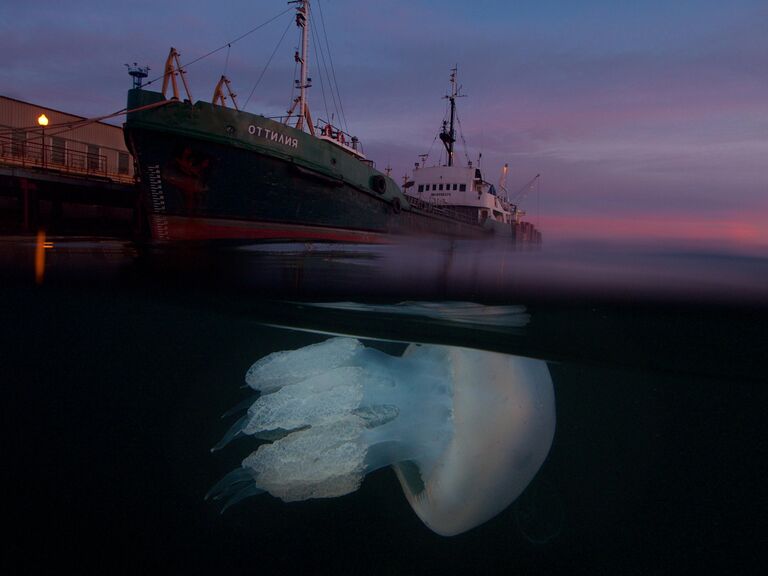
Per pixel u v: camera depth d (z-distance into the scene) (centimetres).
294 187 1266
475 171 2405
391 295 448
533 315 348
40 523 180
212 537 180
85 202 2133
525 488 242
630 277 461
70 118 2081
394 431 239
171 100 1084
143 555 165
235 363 482
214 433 272
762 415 378
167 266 671
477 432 223
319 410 243
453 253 931
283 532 189
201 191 1149
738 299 340
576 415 376
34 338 536
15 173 1645
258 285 511
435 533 202
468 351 261
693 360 317
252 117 1166
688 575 175
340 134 1588
